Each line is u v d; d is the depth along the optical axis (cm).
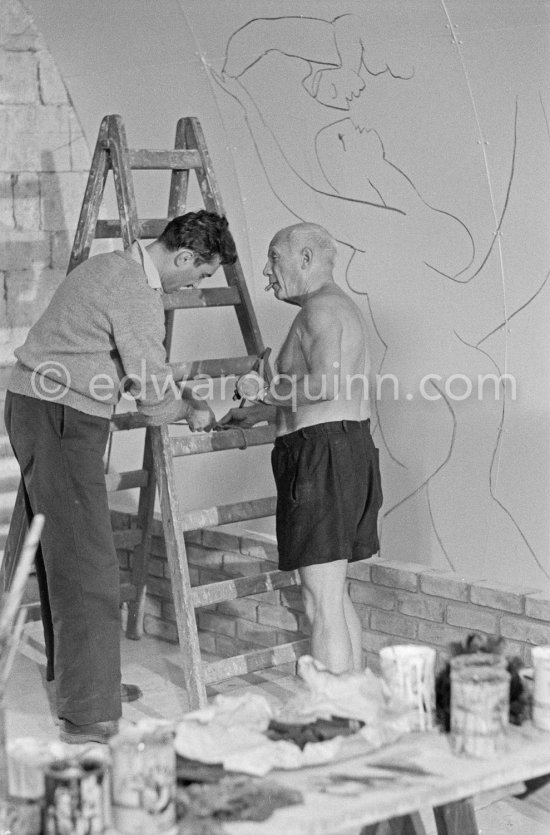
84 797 176
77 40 497
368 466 365
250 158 454
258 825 175
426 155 388
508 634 372
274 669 461
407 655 216
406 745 206
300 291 366
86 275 361
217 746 198
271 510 406
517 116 359
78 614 366
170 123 479
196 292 401
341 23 393
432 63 375
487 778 192
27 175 520
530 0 343
